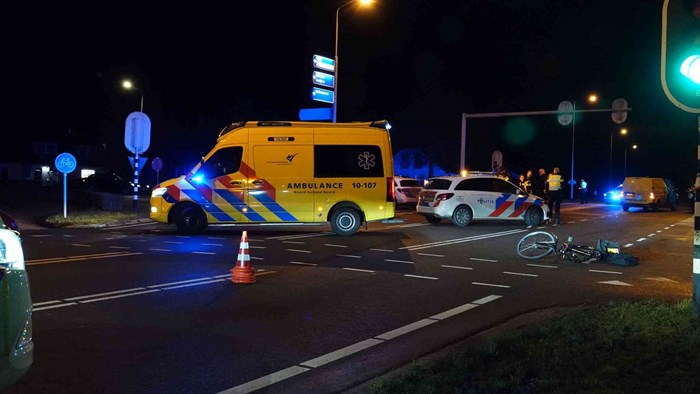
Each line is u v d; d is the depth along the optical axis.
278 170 15.16
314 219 15.32
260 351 5.73
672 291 8.90
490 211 18.81
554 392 4.25
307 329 6.54
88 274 9.51
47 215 21.94
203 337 6.16
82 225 18.66
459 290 8.78
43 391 4.61
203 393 4.64
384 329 6.58
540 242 11.98
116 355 5.52
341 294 8.35
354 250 12.83
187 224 15.25
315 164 15.23
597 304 7.57
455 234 16.30
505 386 4.41
